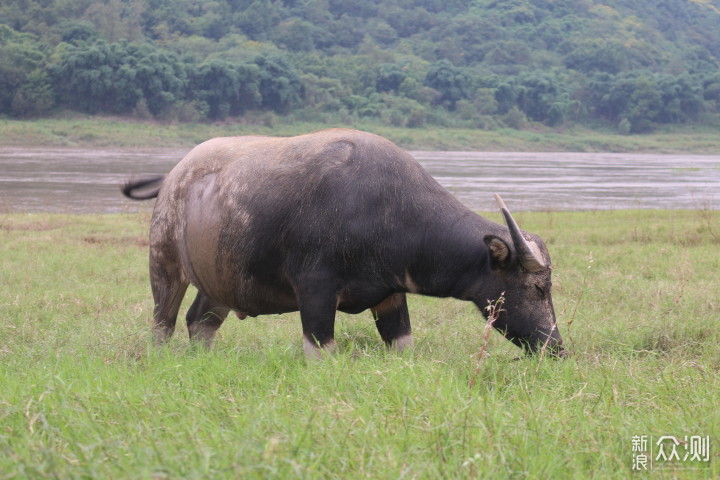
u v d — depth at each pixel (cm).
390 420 1417
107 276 3956
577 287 3409
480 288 1977
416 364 1800
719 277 3625
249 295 2164
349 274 2020
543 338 1923
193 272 2298
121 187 2553
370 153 2041
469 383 1653
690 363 1950
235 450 1204
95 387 1716
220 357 2030
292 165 2078
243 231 2098
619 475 1279
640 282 3509
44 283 3694
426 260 2017
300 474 1102
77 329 2656
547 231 5759
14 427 1448
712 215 6838
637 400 1634
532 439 1343
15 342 2500
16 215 7038
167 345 2352
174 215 2338
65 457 1220
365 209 1988
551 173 19125
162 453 1201
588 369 1908
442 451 1249
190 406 1543
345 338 2472
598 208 10400
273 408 1471
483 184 14562
